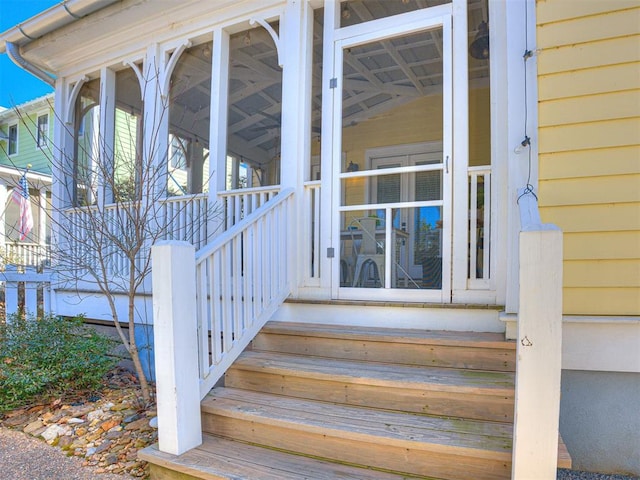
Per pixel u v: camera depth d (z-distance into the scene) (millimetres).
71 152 5285
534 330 1622
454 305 2846
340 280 3371
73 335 3891
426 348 2572
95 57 4969
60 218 4867
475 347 2473
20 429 3010
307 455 2131
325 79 3529
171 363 2158
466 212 3010
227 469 1983
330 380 2430
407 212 3213
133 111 5000
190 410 2221
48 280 4750
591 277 2330
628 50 2270
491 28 2996
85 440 2756
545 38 2395
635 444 2387
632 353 2334
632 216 2270
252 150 5062
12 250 8047
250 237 2896
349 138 3562
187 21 4254
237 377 2738
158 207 4324
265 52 4289
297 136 3598
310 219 3523
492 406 2125
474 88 3342
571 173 2355
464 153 3043
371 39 3379
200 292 2457
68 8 4258
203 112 4930
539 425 1612
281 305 3393
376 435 1978
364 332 2811
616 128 2287
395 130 3467
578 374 2469
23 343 3578
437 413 2219
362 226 3344
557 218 2377
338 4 3566
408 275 3180
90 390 3574
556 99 2377
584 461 2461
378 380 2320
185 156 4938
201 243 4066
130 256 3322
